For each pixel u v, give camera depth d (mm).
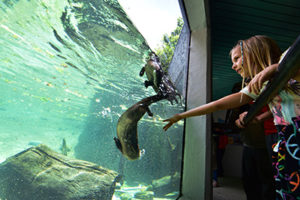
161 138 2809
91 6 1799
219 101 1271
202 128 2701
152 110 2699
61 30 1762
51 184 1693
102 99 3609
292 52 601
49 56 2311
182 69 3533
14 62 2439
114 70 2691
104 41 2115
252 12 4199
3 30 1688
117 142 1659
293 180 1007
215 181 5184
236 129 2449
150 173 2652
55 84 3258
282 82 772
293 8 3961
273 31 4793
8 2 1411
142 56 2334
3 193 1462
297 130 1006
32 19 1578
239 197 3959
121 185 2387
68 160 2215
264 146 3066
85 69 2721
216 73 7738
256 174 3105
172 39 3201
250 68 1297
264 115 2049
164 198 2352
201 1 2975
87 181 1908
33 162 1921
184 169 2881
